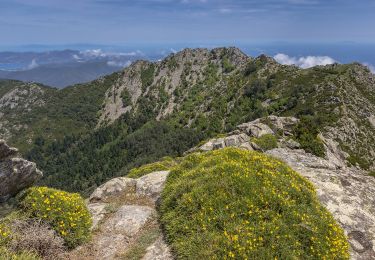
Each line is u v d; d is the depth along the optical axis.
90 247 11.90
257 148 28.69
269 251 9.97
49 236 11.08
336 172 18.55
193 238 10.56
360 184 16.75
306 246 10.53
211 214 11.22
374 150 113.88
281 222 10.78
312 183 15.10
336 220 12.96
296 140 31.47
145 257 10.99
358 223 12.92
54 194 12.62
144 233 12.54
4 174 11.84
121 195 16.83
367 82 173.38
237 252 9.84
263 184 12.36
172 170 16.19
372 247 11.95
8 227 11.01
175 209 12.34
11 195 12.56
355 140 116.06
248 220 10.95
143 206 15.05
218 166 13.50
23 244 10.52
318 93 162.25
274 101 198.00
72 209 12.43
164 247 11.34
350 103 144.12
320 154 29.80
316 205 12.21
